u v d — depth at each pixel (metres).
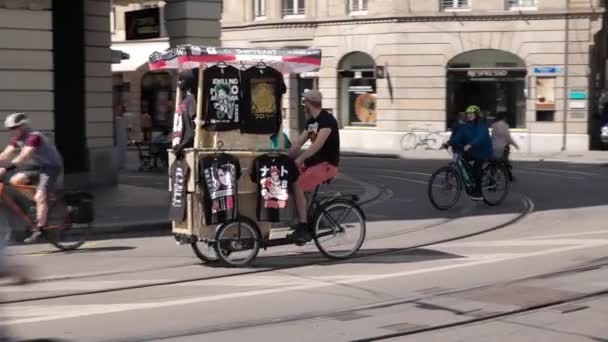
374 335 7.14
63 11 19.17
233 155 10.16
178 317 7.80
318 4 37.53
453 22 34.88
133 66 41.59
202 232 10.18
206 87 10.02
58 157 11.61
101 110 20.14
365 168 26.94
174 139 10.30
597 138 35.38
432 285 9.11
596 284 9.07
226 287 9.14
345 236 10.79
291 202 10.45
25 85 15.67
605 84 37.09
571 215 14.91
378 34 35.81
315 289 8.98
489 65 34.84
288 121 38.50
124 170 26.70
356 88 37.12
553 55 33.84
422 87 35.34
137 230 13.73
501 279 9.38
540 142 34.12
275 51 10.41
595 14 33.41
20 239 12.19
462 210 15.82
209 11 18.69
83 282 9.48
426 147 35.31
